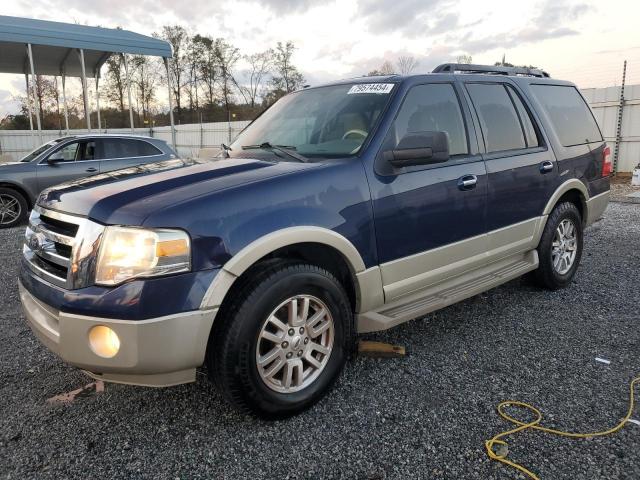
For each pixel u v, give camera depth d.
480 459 2.36
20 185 8.83
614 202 9.85
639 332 3.77
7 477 2.29
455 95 3.74
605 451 2.39
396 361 3.38
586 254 6.05
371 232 2.99
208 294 2.36
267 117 4.03
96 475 2.31
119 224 2.34
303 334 2.75
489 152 3.84
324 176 2.84
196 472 2.32
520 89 4.36
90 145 9.38
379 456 2.40
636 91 12.73
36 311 2.65
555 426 2.60
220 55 45.06
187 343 2.34
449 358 3.41
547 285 4.63
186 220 2.35
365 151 3.06
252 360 2.52
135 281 2.26
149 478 2.29
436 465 2.33
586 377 3.11
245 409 2.58
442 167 3.43
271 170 2.85
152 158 9.78
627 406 2.77
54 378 3.23
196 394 3.02
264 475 2.29
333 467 2.33
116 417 2.78
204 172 2.87
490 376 3.15
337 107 3.52
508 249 4.02
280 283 2.56
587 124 5.08
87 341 2.31
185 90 45.94
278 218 2.60
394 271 3.16
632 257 5.86
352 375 3.20
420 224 3.27
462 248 3.59
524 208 4.11
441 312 4.27
